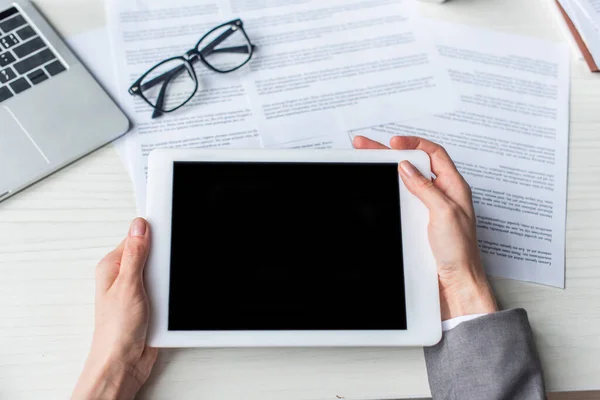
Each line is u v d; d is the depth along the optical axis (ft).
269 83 2.02
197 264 1.60
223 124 1.94
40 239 1.74
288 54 2.07
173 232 1.61
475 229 1.76
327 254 1.64
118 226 1.78
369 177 1.71
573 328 1.77
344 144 1.95
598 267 1.85
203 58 2.00
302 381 1.65
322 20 2.13
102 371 1.52
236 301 1.59
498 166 1.96
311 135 1.95
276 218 1.66
